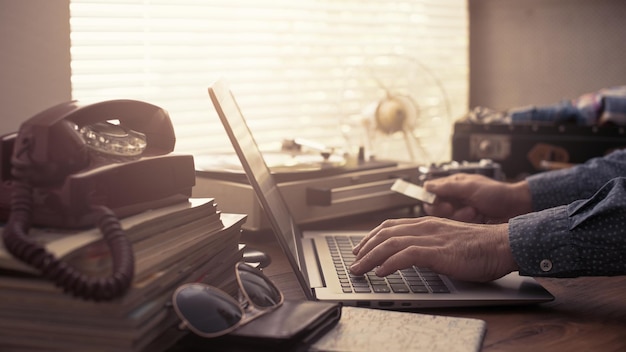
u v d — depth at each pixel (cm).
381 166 165
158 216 84
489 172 180
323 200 145
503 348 88
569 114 220
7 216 85
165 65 181
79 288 70
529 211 160
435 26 260
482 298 103
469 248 107
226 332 78
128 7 170
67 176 81
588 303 107
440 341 84
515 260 107
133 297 73
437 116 223
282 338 78
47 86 136
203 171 142
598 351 88
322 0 221
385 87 204
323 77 224
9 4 129
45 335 73
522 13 267
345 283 108
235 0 195
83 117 89
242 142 107
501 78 274
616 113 211
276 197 121
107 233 75
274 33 209
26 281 73
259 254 118
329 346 82
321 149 160
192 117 189
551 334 93
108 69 168
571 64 262
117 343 72
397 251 107
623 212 106
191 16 185
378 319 91
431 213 159
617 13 252
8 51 129
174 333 82
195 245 88
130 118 98
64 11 137
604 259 107
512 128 216
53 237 77
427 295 103
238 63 200
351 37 232
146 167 88
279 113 213
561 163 212
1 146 85
